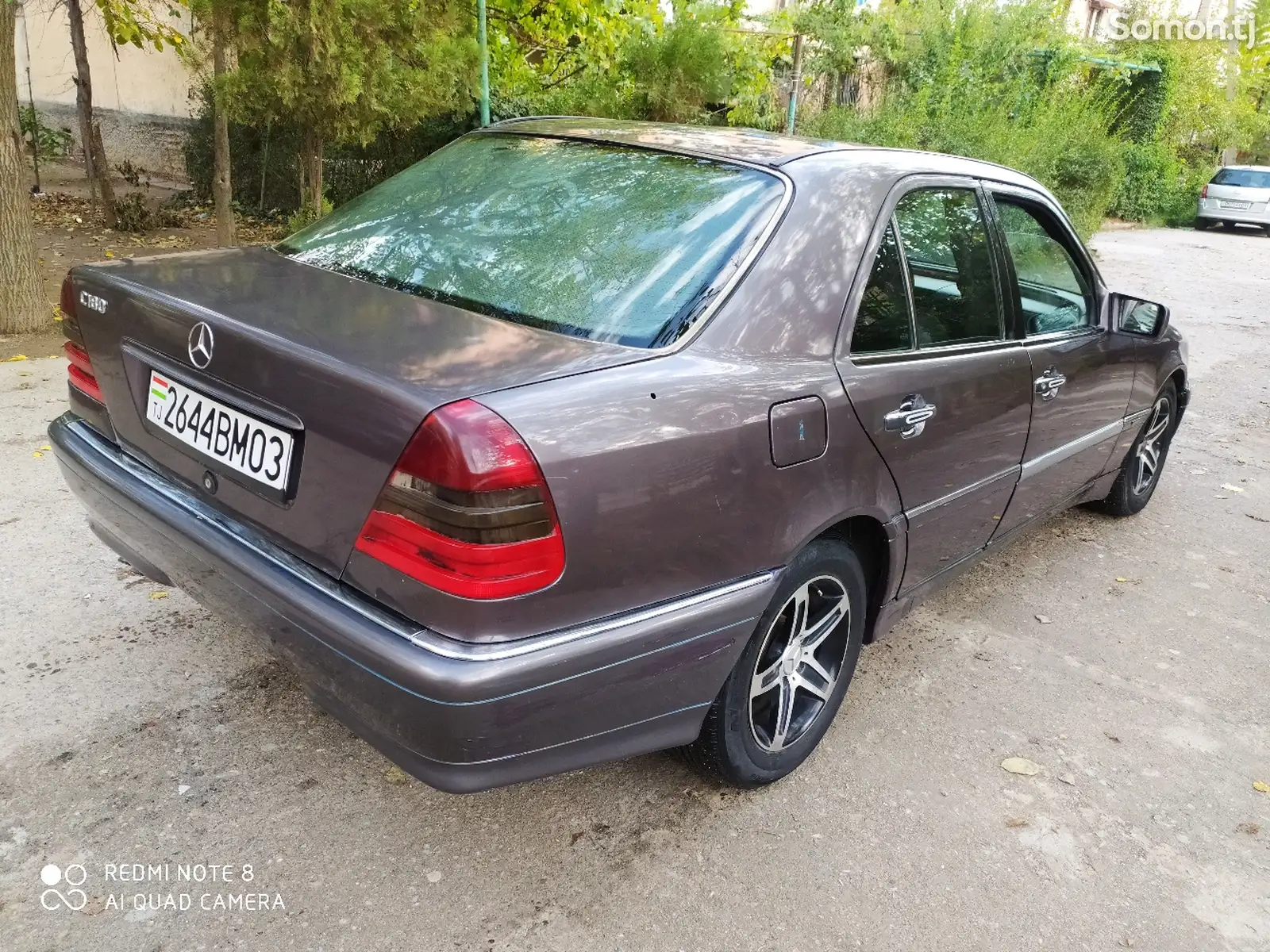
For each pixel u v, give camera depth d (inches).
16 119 233.1
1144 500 197.5
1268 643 148.9
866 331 99.7
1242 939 90.1
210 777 97.0
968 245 119.1
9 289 235.6
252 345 79.2
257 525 81.7
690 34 357.7
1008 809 104.8
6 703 104.4
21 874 83.5
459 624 70.0
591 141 112.3
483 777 74.2
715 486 81.3
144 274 96.8
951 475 114.1
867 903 89.4
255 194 443.2
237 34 245.0
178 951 77.7
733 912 86.8
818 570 97.8
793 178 98.7
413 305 88.5
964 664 134.6
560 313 87.1
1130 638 146.9
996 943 86.4
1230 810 108.7
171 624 122.3
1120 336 156.5
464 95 290.5
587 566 73.6
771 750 101.1
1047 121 593.6
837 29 553.0
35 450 168.7
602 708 78.3
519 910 84.7
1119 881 95.9
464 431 67.7
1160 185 892.6
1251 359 358.0
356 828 92.5
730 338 86.7
